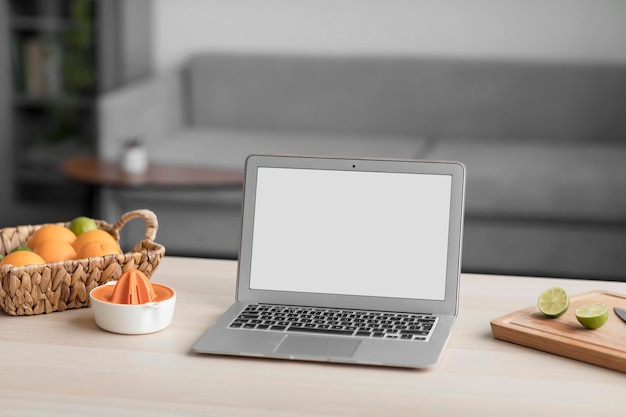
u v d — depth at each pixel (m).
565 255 4.05
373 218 1.44
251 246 1.46
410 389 1.14
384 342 1.27
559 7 4.82
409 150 4.42
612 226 4.02
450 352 1.27
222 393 1.12
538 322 1.33
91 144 4.80
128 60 4.75
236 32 5.14
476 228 4.08
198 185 3.81
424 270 1.41
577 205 4.00
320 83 4.78
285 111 4.83
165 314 1.33
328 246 1.44
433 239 1.42
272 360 1.23
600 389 1.15
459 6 4.91
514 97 4.61
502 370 1.21
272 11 5.09
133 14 4.80
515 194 4.02
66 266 1.39
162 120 4.67
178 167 4.16
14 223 4.87
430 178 1.43
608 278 4.04
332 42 5.06
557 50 4.86
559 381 1.17
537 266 4.07
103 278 1.43
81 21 4.69
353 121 4.77
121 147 4.23
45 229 1.52
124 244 4.30
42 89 4.76
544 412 1.08
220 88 4.88
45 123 4.80
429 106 4.69
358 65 4.74
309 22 5.06
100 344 1.28
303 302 1.43
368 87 4.73
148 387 1.14
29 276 1.36
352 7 5.01
